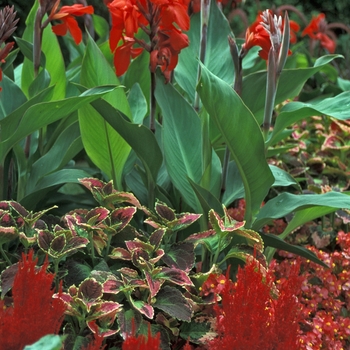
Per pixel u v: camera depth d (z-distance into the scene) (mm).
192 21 3873
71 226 2461
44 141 3779
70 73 4383
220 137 3611
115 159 3129
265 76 3545
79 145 3256
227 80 3691
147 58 3768
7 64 3986
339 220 3854
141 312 2170
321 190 3801
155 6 2795
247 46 2928
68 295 2139
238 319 1936
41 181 3186
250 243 2668
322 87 6098
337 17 9742
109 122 2812
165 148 2975
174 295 2334
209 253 2881
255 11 8531
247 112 2537
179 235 3184
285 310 1990
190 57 3791
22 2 7430
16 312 1739
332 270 3234
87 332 2301
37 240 2340
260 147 2621
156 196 3174
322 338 2631
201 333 2404
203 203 2834
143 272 2385
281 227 3713
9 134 2906
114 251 2459
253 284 1999
